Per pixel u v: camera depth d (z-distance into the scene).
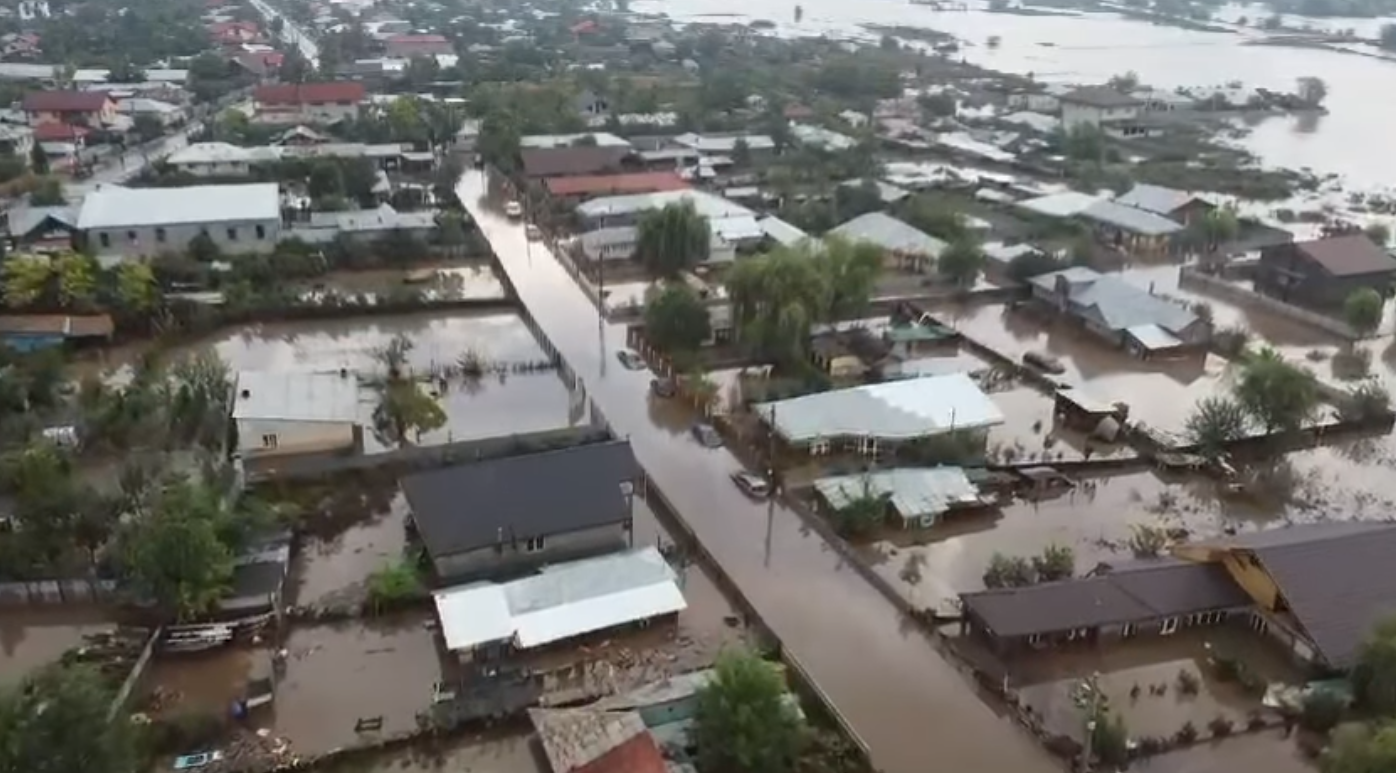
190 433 61.72
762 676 38.31
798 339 72.62
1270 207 121.06
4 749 32.31
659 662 45.03
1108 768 39.84
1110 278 86.94
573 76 177.25
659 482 59.53
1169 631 47.41
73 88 154.50
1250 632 47.59
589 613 46.09
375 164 120.88
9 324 73.94
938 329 79.81
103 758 33.22
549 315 84.69
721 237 96.00
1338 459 64.31
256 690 42.47
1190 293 93.50
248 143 129.38
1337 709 41.44
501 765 39.69
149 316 77.69
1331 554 47.16
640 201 105.06
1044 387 72.62
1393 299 88.50
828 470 60.78
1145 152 145.50
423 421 61.62
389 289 86.75
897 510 55.41
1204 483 61.06
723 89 161.75
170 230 92.06
